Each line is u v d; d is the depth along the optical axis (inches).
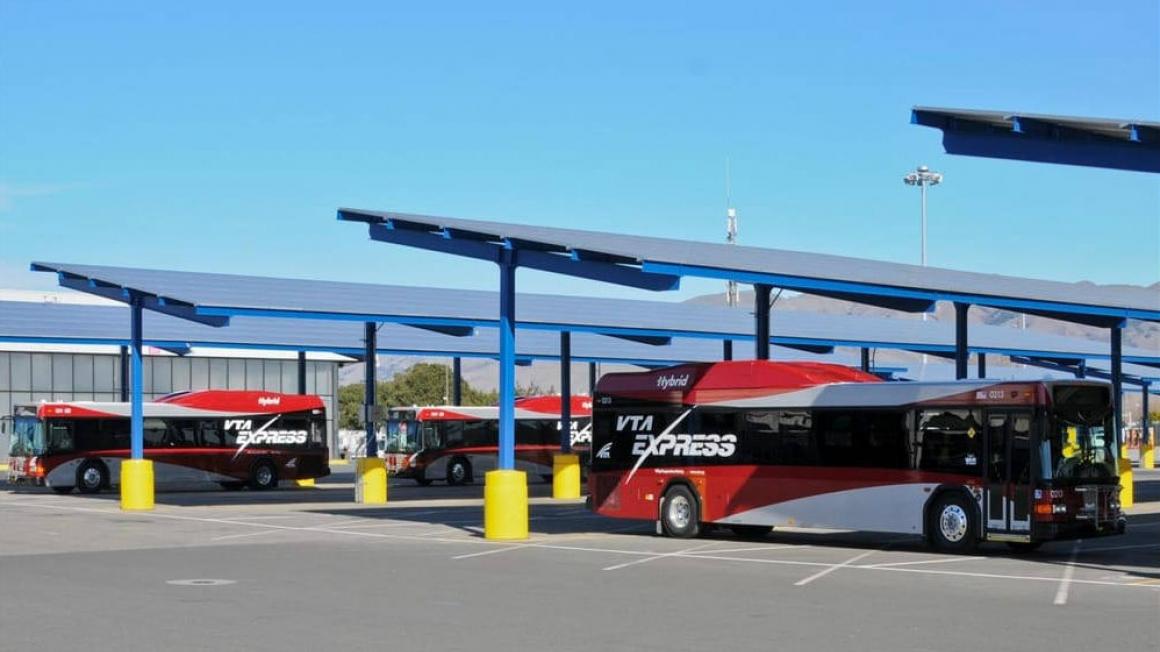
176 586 703.1
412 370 5014.8
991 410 891.4
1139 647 505.0
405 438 2230.6
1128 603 636.7
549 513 1363.2
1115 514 900.0
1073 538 870.4
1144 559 864.9
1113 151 778.8
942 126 818.2
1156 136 752.3
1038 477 865.5
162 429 1943.9
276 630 544.4
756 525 1045.2
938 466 911.7
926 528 914.1
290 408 2032.5
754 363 1017.5
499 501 1012.5
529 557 871.7
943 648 502.6
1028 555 893.8
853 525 948.6
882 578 747.4
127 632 538.9
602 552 908.6
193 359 3009.4
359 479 1562.5
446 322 1523.1
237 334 1855.3
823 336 1775.3
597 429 1095.0
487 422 2272.4
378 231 1154.7
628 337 1742.1
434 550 924.0
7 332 1705.2
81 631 541.6
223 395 1994.3
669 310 1815.9
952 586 707.4
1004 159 808.3
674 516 1042.1
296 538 1035.3
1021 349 1920.5
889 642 516.4
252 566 810.2
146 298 1462.8
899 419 934.4
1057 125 781.9
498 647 503.2
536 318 1590.8
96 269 1493.6
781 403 995.3
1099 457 895.1
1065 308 1237.7
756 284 1077.1
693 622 569.6
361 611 602.9
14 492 1888.5
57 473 1859.0
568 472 1710.1
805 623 566.9
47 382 2834.6
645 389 1070.4
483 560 850.1
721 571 783.7
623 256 973.8
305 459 2037.4
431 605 624.4
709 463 1027.3
